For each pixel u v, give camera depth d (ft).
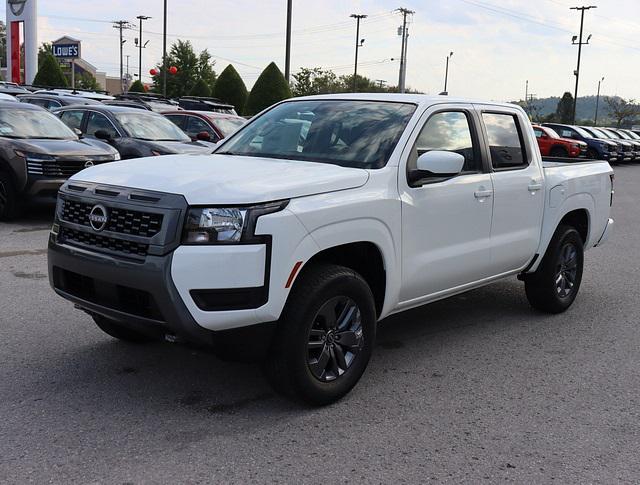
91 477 10.53
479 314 21.06
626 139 111.04
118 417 12.67
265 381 14.64
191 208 11.55
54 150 31.89
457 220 16.05
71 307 19.38
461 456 11.77
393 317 20.34
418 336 18.57
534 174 19.02
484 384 15.20
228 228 11.51
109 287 12.30
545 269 20.30
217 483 10.53
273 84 93.15
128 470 10.78
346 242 13.08
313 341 13.03
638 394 15.01
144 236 11.77
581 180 21.12
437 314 20.88
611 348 18.17
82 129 40.16
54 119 36.32
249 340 12.06
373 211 13.58
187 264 11.35
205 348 12.14
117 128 39.06
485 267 17.44
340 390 13.56
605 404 14.35
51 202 31.91
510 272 18.92
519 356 17.22
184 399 13.58
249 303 11.69
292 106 17.53
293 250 12.02
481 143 17.24
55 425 12.24
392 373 15.65
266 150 16.10
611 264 30.04
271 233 11.71
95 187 12.87
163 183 12.12
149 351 16.20
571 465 11.63
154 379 14.56
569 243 20.90
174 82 233.76
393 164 14.47
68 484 10.31
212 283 11.42
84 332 17.37
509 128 18.70
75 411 12.85
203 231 11.46
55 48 188.75
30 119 35.01
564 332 19.47
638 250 33.78
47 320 18.17
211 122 46.44
